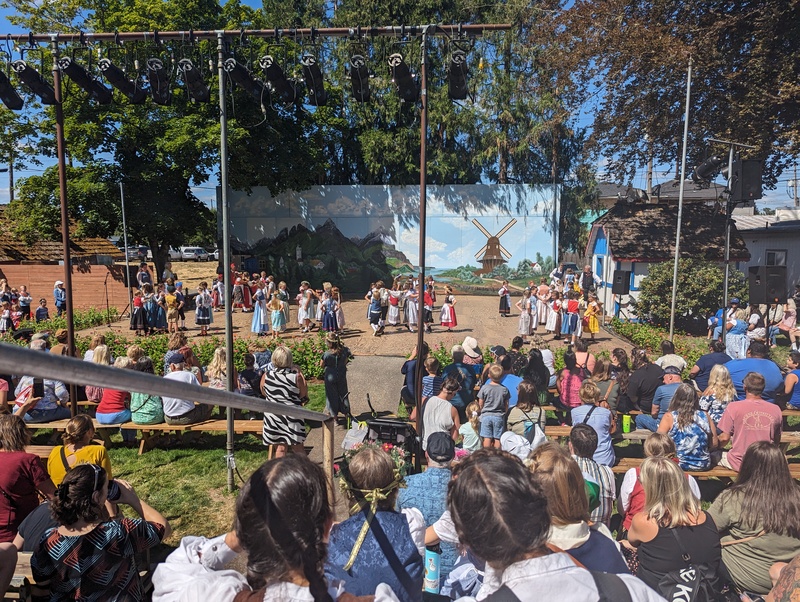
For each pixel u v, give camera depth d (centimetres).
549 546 155
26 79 749
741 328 1498
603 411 596
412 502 364
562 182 3178
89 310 2294
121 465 756
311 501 142
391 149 2959
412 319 1925
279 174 2762
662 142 2247
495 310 2455
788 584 233
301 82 861
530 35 2848
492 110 2973
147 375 105
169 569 174
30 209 2486
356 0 2820
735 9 1967
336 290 1902
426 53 727
